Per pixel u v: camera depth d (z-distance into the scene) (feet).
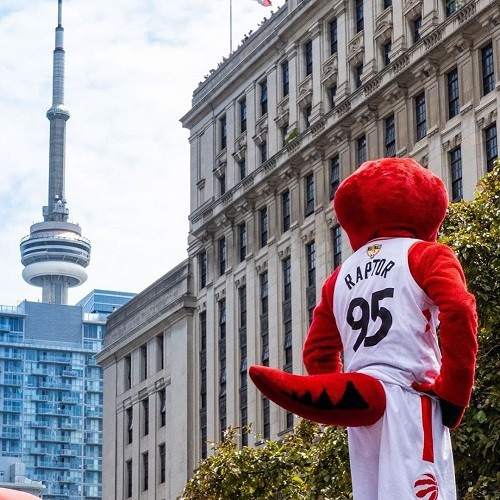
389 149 249.14
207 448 301.43
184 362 314.55
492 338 95.45
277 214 284.41
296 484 120.78
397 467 34.76
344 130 260.42
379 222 37.88
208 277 311.88
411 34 245.45
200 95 330.54
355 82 263.49
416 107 242.17
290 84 285.64
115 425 353.51
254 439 279.28
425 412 35.22
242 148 303.89
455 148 229.04
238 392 290.15
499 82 217.56
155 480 324.80
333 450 104.17
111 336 362.94
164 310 326.03
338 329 38.09
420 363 35.73
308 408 34.99
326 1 272.72
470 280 96.48
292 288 273.95
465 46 226.58
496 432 89.61
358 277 37.35
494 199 107.55
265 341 284.00
